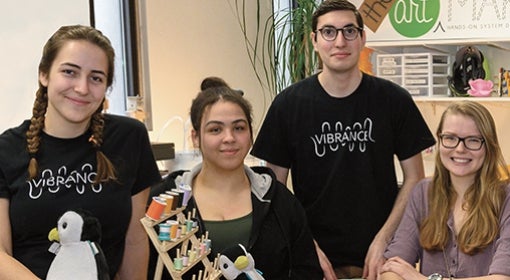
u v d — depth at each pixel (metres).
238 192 1.86
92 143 1.54
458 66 3.87
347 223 2.29
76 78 1.44
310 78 2.36
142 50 3.27
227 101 1.81
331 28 2.24
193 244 1.61
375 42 3.77
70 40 1.45
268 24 4.33
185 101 3.54
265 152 2.37
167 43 3.42
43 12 2.33
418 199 2.19
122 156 1.59
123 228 1.58
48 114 1.50
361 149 2.28
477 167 2.04
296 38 4.01
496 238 2.00
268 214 1.84
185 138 3.10
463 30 3.62
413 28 3.70
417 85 3.84
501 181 2.07
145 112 3.23
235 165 1.81
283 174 2.39
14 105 2.27
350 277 2.30
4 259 1.41
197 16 3.63
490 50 4.10
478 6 3.58
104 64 1.48
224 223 1.80
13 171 1.46
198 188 1.87
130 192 1.60
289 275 1.86
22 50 2.28
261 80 4.27
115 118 1.62
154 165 1.71
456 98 3.74
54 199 1.47
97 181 1.51
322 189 2.30
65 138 1.51
